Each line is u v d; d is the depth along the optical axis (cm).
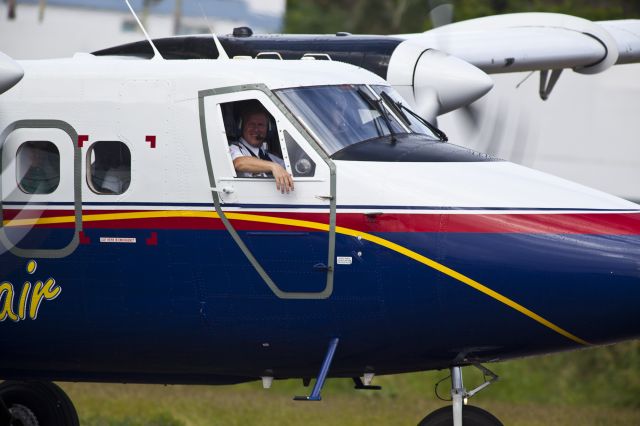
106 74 3544
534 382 6831
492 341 3350
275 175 3334
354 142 3434
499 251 3262
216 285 3400
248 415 5525
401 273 3294
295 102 3438
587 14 10825
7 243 3547
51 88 3562
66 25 9069
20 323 3569
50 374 3791
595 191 3447
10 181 3553
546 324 3291
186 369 3619
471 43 5109
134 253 3450
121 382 3819
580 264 3241
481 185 3350
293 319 3378
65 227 3503
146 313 3462
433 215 3294
